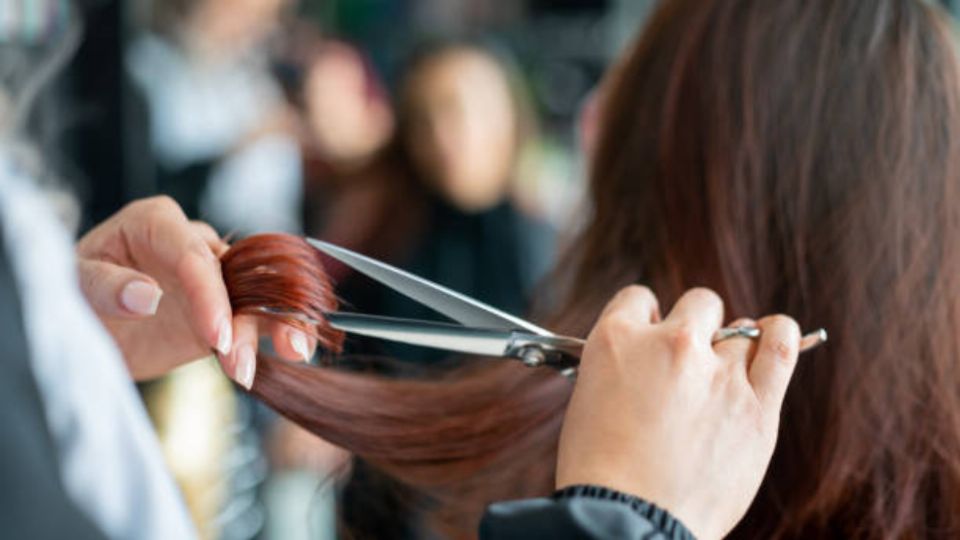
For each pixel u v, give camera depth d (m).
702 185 0.87
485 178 2.21
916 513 0.82
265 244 0.62
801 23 0.87
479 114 2.20
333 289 0.66
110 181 1.33
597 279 0.92
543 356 0.63
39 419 0.38
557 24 3.13
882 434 0.82
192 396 1.28
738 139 0.86
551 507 0.52
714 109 0.87
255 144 2.13
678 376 0.58
